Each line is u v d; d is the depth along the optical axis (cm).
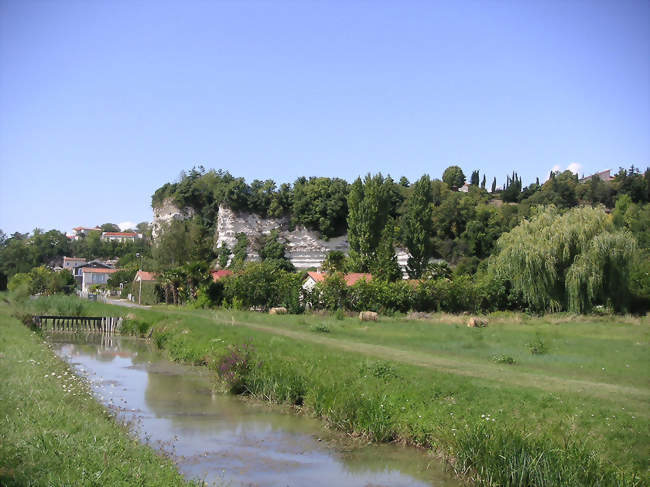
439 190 12044
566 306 4912
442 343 2939
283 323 4122
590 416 1376
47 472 898
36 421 1162
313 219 10619
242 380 2161
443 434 1415
